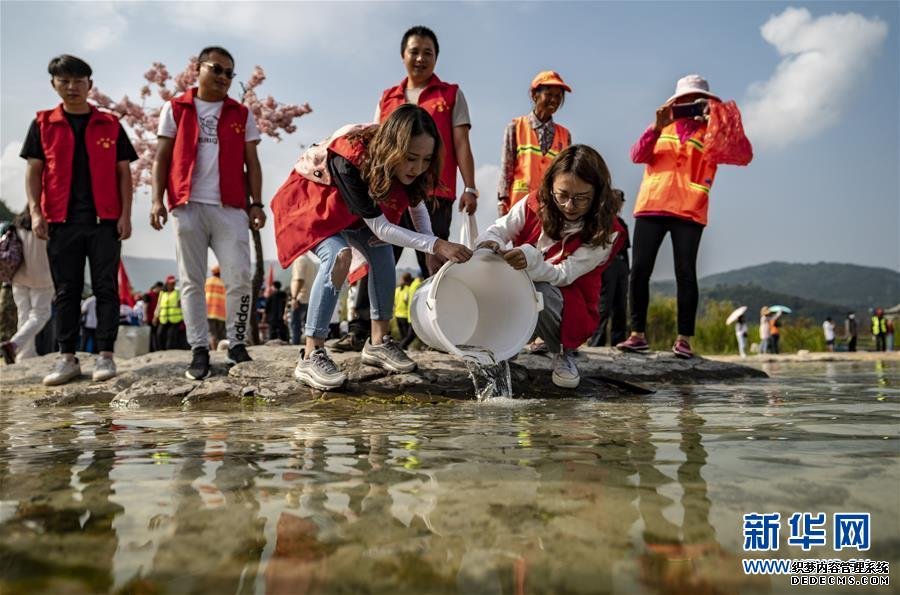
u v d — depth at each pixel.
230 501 1.04
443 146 2.78
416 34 3.92
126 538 0.85
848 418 1.98
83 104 3.79
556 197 2.91
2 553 0.80
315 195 2.95
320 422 2.10
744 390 3.18
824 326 17.20
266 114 12.29
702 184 4.09
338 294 2.98
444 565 0.75
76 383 3.81
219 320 9.96
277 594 0.68
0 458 1.46
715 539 0.83
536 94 4.27
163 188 3.58
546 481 1.15
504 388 2.97
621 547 0.80
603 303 5.75
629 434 1.71
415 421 2.10
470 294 3.32
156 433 1.88
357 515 0.95
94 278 3.79
